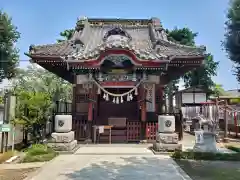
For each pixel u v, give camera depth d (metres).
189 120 21.92
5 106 11.49
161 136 10.95
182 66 14.93
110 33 17.14
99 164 8.77
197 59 14.00
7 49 16.56
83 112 15.83
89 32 19.53
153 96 15.49
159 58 13.30
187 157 9.86
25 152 10.60
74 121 14.06
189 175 7.51
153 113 15.35
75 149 11.39
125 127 15.40
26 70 25.94
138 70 14.07
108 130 15.50
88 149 11.80
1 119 11.50
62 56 13.84
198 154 9.96
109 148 12.09
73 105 15.90
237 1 14.98
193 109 21.16
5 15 16.56
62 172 7.66
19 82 23.52
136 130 13.95
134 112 18.02
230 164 9.05
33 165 8.67
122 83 14.06
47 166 8.48
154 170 7.92
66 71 16.83
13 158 9.66
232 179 7.09
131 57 13.35
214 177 7.28
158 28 19.75
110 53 13.26
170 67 15.38
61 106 16.55
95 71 14.10
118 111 18.05
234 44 15.08
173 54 14.23
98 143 13.59
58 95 25.47
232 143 14.74
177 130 15.12
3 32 16.14
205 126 15.64
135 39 19.12
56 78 27.42
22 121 11.82
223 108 17.19
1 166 8.55
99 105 17.94
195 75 29.47
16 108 11.96
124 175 7.31
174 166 8.49
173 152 10.70
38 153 10.14
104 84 14.10
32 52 14.16
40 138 12.88
